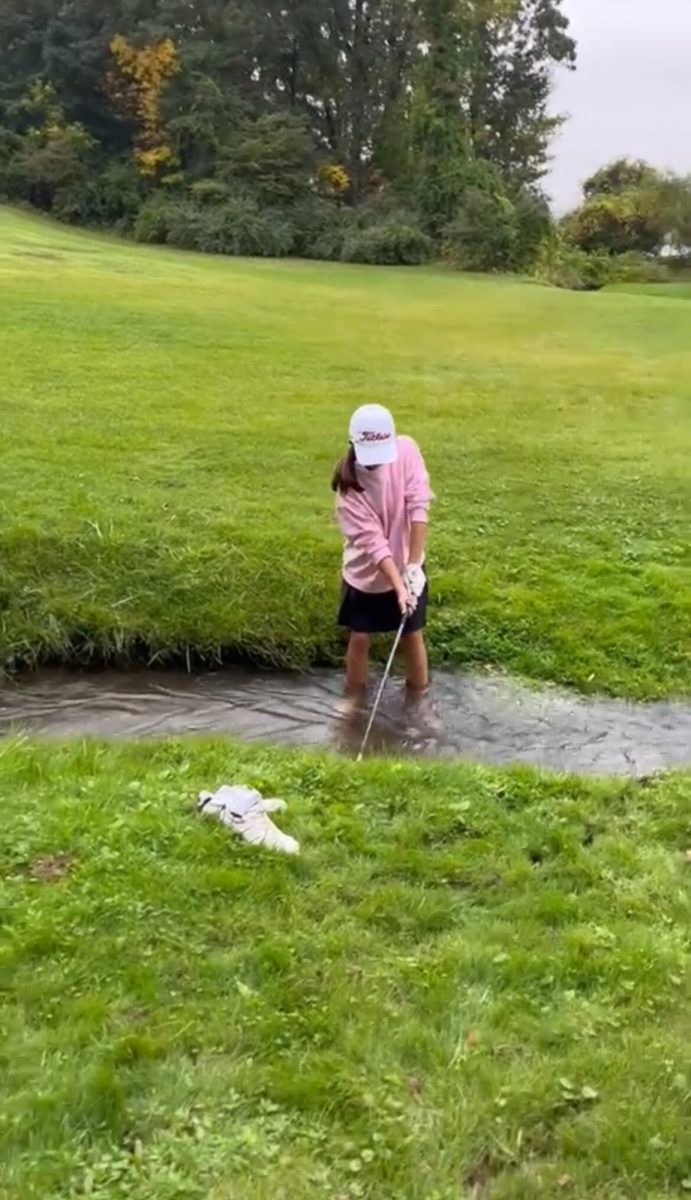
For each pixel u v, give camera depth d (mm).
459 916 3498
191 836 3842
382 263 36719
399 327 17500
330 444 9930
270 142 39406
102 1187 2455
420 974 3170
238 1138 2590
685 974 3201
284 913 3467
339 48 43781
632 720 5859
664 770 4945
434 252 37219
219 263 29078
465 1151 2590
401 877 3723
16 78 45188
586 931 3404
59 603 6477
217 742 4980
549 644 6531
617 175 53438
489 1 43281
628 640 6562
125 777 4402
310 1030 2938
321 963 3211
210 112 40438
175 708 5895
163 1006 3004
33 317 14562
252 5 42750
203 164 40312
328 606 6707
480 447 10227
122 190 40375
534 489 9008
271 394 11805
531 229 37188
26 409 10203
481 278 32281
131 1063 2803
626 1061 2848
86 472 8477
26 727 5594
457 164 39469
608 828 4145
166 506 7797
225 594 6703
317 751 5109
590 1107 2719
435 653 6434
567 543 7816
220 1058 2834
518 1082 2768
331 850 3848
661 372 14781
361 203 41719
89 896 3451
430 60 40219
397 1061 2846
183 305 17234
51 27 43656
